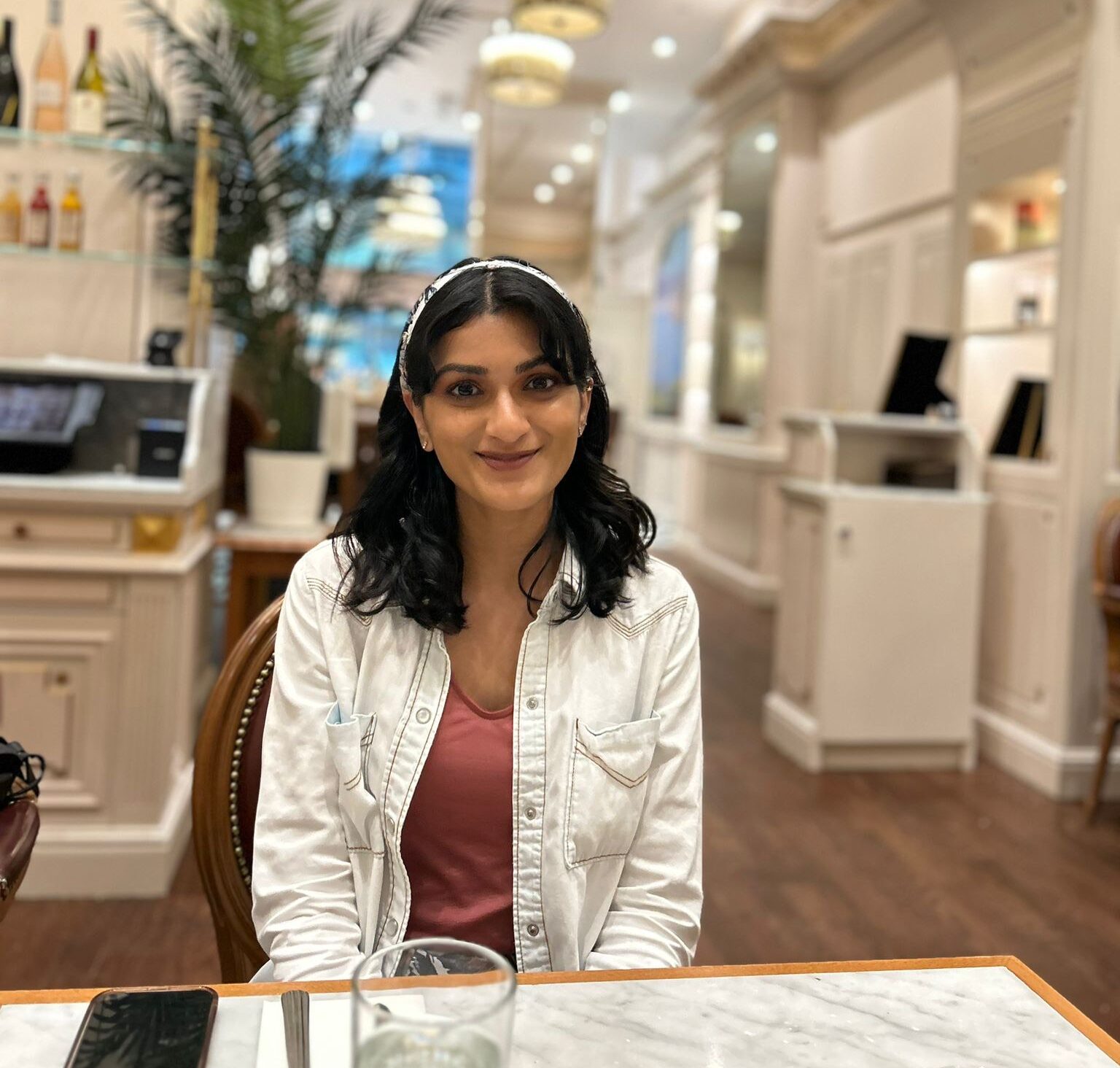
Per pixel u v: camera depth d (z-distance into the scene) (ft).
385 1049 1.91
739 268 27.45
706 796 12.83
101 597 9.16
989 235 15.80
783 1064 2.59
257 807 3.99
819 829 11.91
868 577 13.80
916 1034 2.76
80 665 9.21
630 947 3.74
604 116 34.83
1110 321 13.06
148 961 8.15
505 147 35.06
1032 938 9.36
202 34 11.75
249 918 4.14
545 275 3.68
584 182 35.29
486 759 3.89
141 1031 2.57
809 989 2.95
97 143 9.86
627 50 29.58
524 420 3.51
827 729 13.82
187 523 9.71
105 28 10.89
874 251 21.88
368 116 39.37
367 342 27.84
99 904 9.15
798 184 24.56
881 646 13.89
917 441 15.08
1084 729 13.24
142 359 10.69
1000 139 14.98
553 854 3.83
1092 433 13.05
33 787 3.86
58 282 10.54
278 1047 2.56
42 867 9.20
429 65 33.17
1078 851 11.47
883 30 20.36
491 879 3.91
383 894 3.89
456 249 43.57
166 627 9.24
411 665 3.99
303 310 12.62
